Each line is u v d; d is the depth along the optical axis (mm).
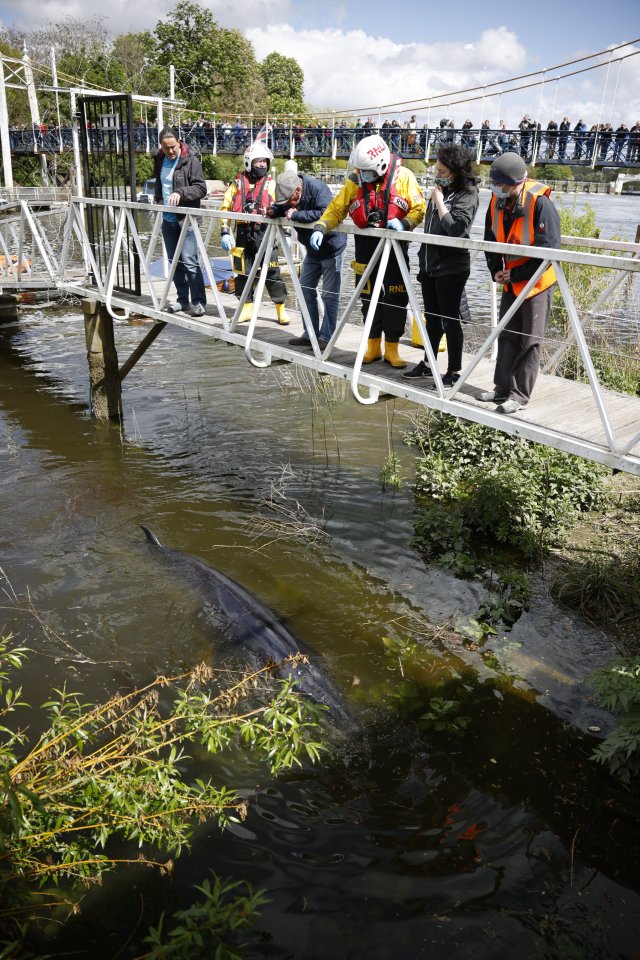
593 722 4418
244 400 10484
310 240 5852
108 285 8672
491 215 5066
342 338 7047
